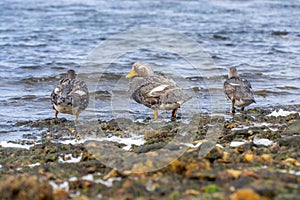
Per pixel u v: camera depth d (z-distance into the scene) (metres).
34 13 43.50
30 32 35.47
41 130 14.94
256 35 35.91
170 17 42.84
